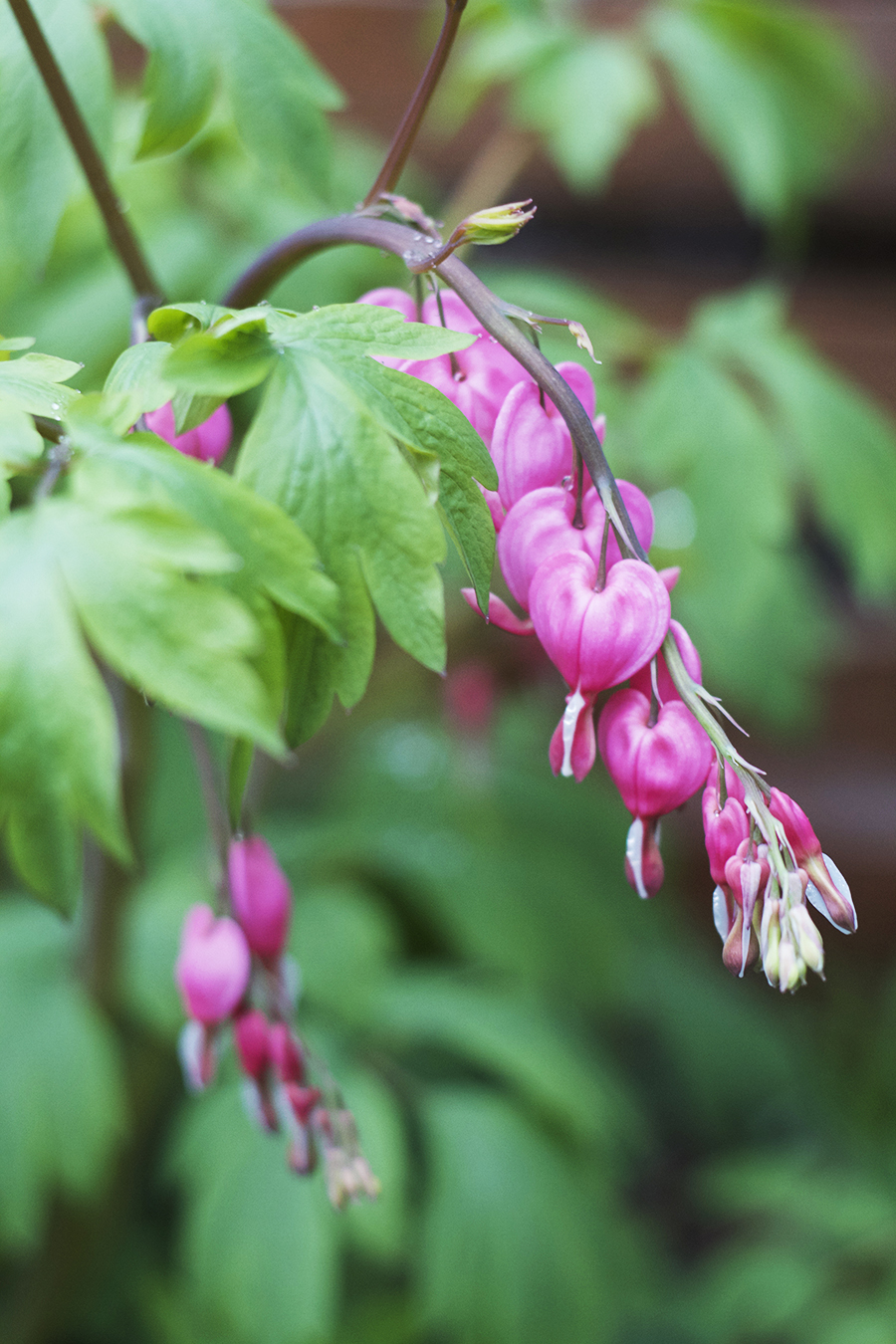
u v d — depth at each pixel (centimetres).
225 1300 135
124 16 83
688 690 68
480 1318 143
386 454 69
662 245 225
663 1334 174
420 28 196
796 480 162
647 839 68
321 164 85
